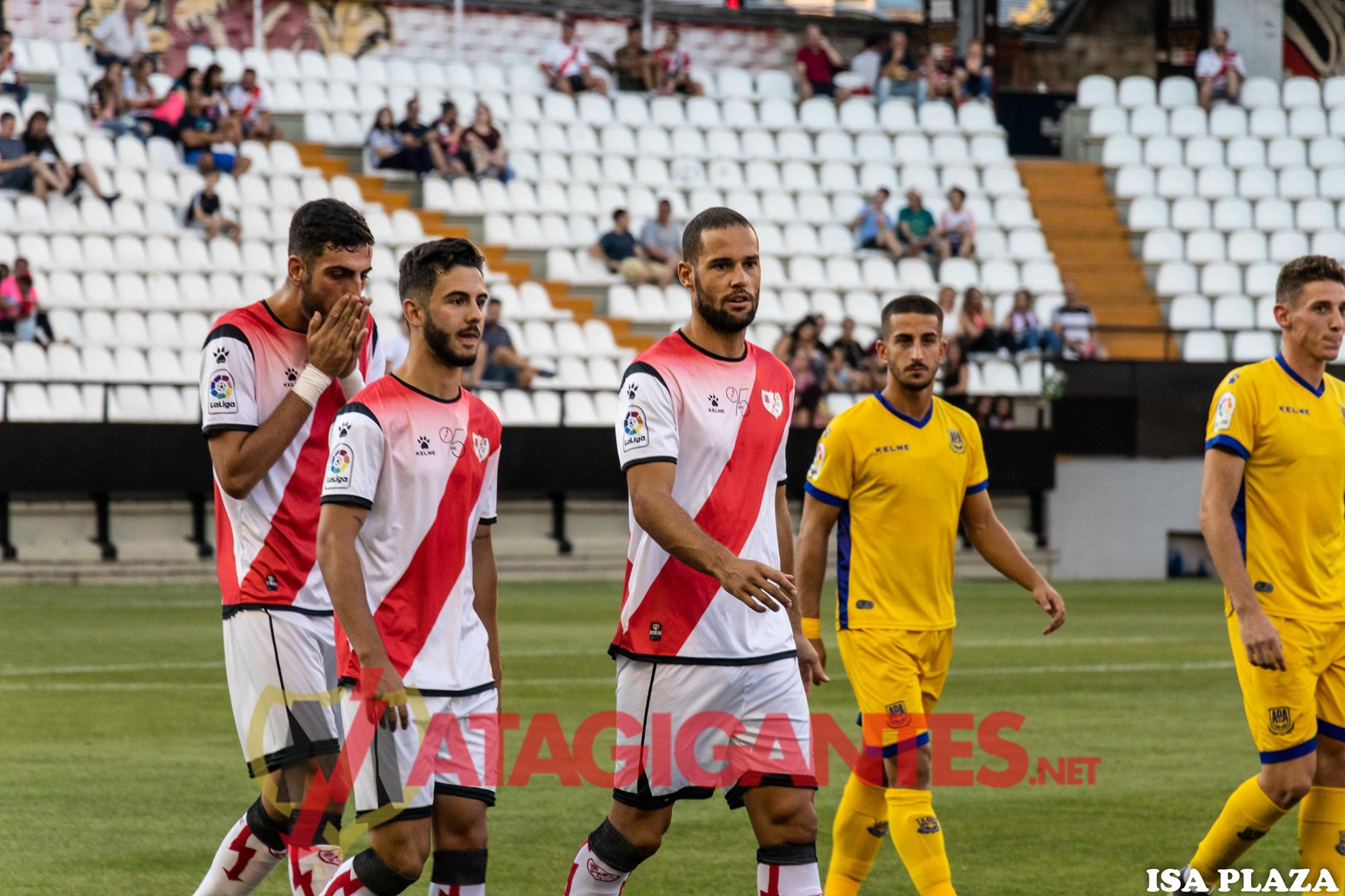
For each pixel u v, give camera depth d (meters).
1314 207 78.50
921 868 16.84
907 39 90.00
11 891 18.02
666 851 20.41
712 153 78.88
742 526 14.97
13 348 56.94
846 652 17.97
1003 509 64.44
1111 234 77.88
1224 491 16.72
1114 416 64.56
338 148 73.12
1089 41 90.00
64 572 54.28
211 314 62.22
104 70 73.94
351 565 13.68
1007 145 88.12
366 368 16.42
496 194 72.06
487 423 14.66
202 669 35.78
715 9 87.56
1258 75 86.38
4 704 31.06
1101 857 20.11
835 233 74.94
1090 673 37.09
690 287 15.07
